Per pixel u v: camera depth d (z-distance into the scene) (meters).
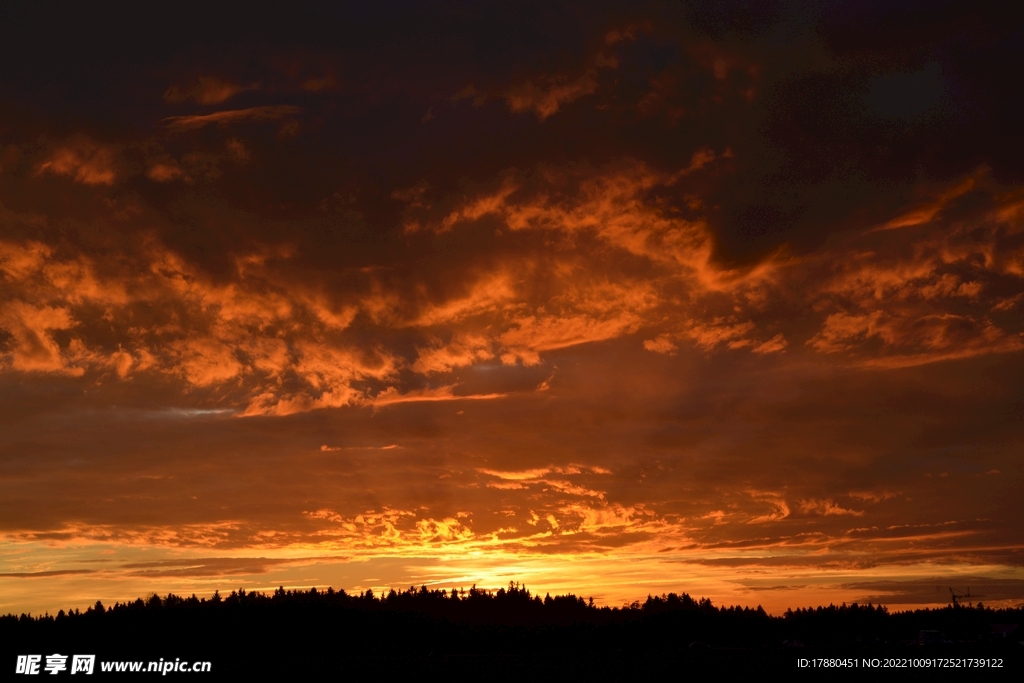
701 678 77.50
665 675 78.81
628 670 81.25
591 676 78.69
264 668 83.94
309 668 84.19
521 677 79.31
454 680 77.94
